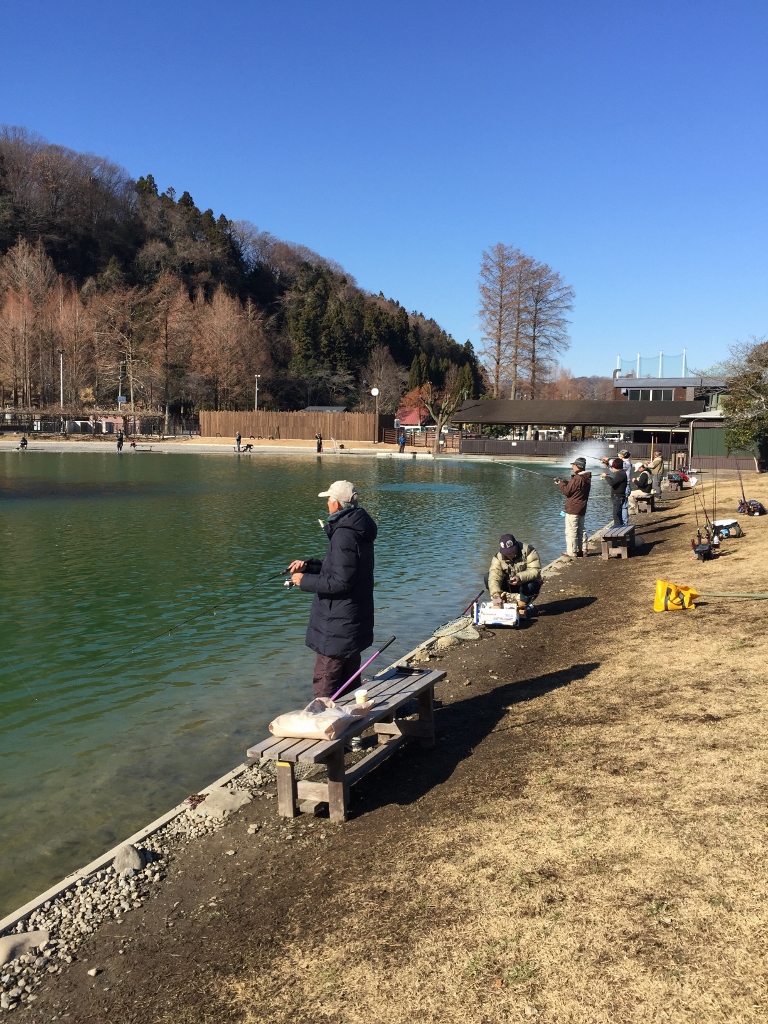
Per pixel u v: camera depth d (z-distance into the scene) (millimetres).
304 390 122750
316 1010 3059
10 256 121125
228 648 9008
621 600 10344
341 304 146375
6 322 96125
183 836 4758
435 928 3432
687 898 3268
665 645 7598
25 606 10961
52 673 8125
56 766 5957
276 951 3521
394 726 5875
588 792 4445
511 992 2939
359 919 3643
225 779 5500
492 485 33344
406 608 10867
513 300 77000
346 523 5109
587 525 19844
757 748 4609
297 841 4586
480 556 15062
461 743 5820
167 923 3861
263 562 14375
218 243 151125
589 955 3049
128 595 11648
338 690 5273
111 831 4992
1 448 61156
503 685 7227
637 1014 2719
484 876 3773
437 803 4797
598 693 6434
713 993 2736
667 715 5496
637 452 47875
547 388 124562
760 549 12164
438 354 166375
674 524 17844
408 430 83312
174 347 99000
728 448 35469
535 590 10016
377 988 3115
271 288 159000
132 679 7938
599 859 3701
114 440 77938
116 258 134125
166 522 19984
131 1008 3266
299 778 5461
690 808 4008
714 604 9070
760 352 32938
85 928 3852
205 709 7098
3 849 4793
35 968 3578
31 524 19469
